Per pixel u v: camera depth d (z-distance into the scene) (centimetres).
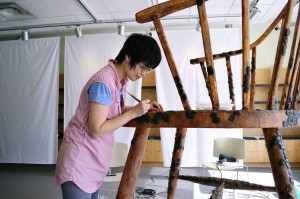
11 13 364
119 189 61
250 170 371
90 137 88
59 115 472
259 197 231
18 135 411
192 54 375
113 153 254
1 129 417
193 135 365
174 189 81
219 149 291
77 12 366
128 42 80
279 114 52
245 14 51
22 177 364
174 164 81
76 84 398
